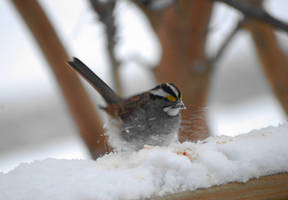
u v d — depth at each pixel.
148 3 10.60
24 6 10.41
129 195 5.05
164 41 11.84
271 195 5.51
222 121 16.09
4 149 15.37
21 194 4.94
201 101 11.82
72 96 10.80
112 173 5.37
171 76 11.82
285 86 13.09
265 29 12.76
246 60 19.31
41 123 16.12
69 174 5.37
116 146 7.92
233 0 9.66
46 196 4.88
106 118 8.22
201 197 5.33
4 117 15.78
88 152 10.67
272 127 6.70
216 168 5.42
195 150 5.89
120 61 10.62
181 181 5.31
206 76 11.78
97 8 9.41
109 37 9.90
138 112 8.00
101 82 8.51
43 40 10.66
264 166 5.47
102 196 4.94
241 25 11.34
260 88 18.98
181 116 8.36
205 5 11.34
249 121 15.66
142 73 17.31
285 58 13.12
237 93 18.83
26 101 16.36
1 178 5.30
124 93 10.85
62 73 10.73
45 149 15.32
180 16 11.52
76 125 10.87
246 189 5.43
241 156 5.60
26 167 5.63
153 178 5.31
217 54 11.70
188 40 11.67
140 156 5.74
